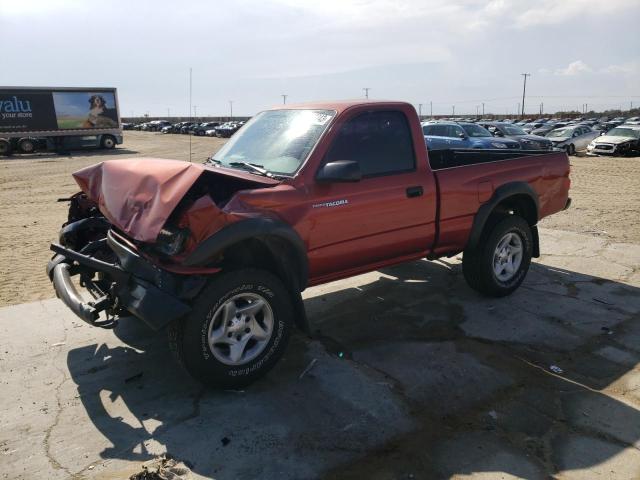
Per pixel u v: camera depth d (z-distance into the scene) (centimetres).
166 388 373
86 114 3148
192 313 339
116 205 372
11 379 384
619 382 379
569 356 418
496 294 532
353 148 418
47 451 304
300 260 386
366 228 422
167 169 363
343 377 386
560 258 675
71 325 476
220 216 339
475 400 356
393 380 382
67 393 366
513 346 434
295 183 384
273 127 451
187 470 288
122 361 412
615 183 1435
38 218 1073
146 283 340
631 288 566
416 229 458
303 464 293
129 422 333
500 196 506
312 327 475
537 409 346
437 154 665
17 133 2925
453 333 458
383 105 441
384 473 287
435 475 285
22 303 537
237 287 353
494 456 300
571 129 2600
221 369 355
